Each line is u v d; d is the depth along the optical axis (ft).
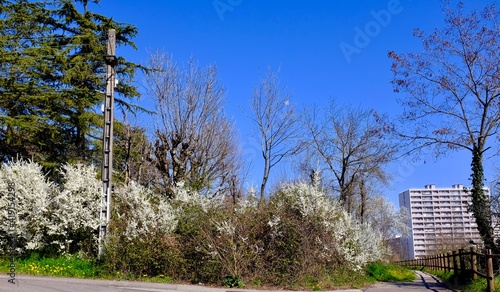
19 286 37.24
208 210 49.70
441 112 74.54
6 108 75.82
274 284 45.91
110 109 51.70
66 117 77.71
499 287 41.04
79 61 75.41
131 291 39.06
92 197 50.98
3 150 77.82
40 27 79.82
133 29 80.18
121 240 47.21
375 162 104.42
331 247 50.83
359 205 127.34
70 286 38.86
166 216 48.14
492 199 62.28
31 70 77.36
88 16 79.56
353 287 50.11
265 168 86.28
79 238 50.80
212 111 79.71
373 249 80.64
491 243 60.54
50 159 78.54
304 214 49.67
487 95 71.15
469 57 72.23
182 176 71.05
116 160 84.17
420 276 93.40
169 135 76.13
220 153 81.61
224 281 44.83
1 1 80.38
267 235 48.37
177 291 40.40
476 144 70.69
